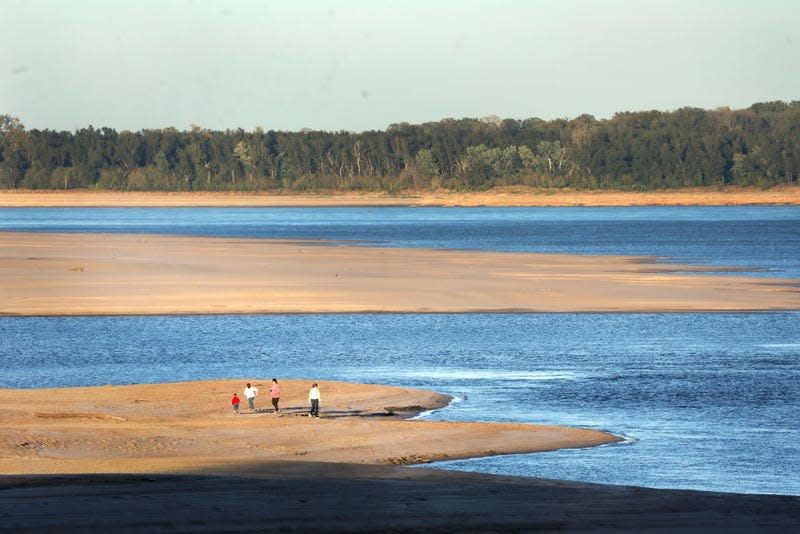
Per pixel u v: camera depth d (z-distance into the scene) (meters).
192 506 68.25
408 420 124.94
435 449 107.69
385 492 75.19
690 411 132.38
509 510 69.31
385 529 63.97
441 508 69.69
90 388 139.00
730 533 64.06
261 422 116.69
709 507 71.00
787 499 74.12
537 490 77.31
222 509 67.56
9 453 97.19
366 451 105.75
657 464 104.81
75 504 68.25
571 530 64.50
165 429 111.00
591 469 102.00
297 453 103.81
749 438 117.12
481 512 68.62
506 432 115.81
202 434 109.38
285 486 77.06
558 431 117.69
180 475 82.31
